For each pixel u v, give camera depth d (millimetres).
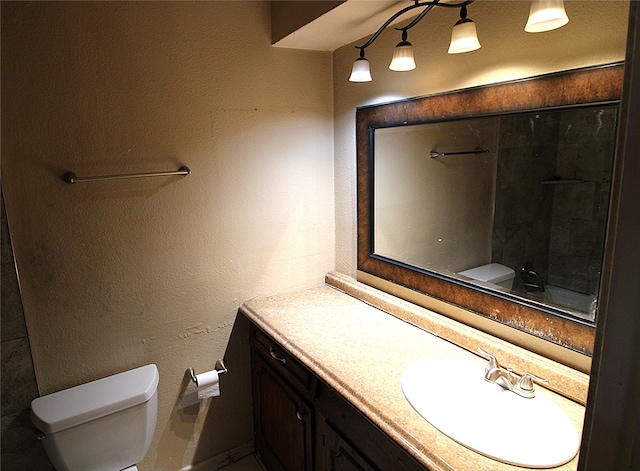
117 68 1634
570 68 1195
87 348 1750
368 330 1747
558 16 1005
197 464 2170
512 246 1411
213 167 1908
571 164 1209
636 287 408
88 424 1587
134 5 1628
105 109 1637
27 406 1651
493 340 1493
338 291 2232
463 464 1021
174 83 1760
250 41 1905
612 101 1101
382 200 1956
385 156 1896
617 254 424
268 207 2088
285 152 2088
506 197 1407
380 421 1197
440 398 1291
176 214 1855
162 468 2074
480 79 1451
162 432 2027
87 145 1625
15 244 1540
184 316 1962
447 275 1686
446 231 1647
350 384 1351
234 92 1903
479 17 1422
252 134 1980
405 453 1140
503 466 1011
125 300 1803
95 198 1670
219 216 1962
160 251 1847
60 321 1674
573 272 1252
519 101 1326
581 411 1191
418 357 1516
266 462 2158
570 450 1042
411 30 1676
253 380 2182
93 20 1562
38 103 1515
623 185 412
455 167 1573
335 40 1921
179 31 1735
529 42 1287
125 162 1710
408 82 1730
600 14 1110
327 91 2160
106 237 1717
